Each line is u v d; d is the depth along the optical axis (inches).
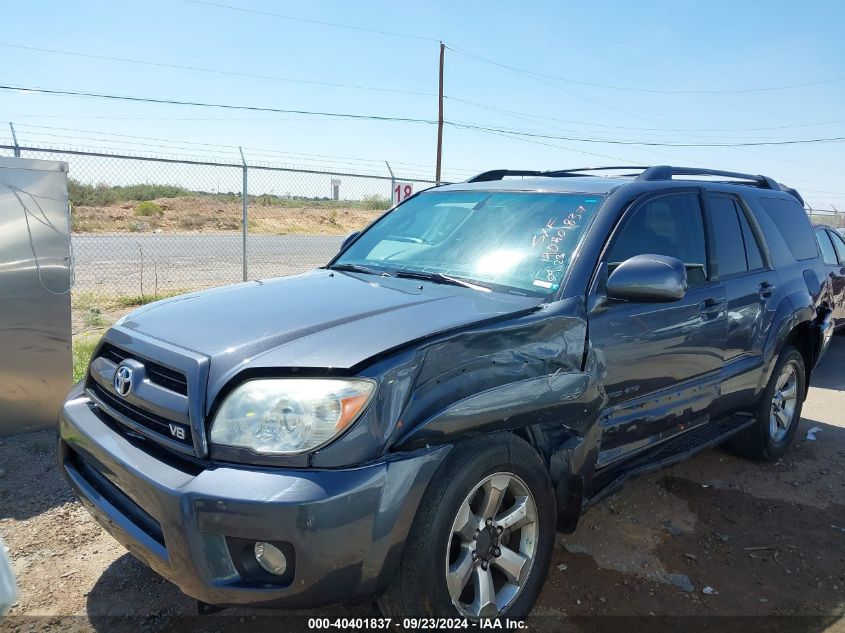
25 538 131.0
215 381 88.6
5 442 177.3
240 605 83.8
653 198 139.7
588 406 110.8
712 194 160.1
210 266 587.2
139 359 100.7
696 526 146.6
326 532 80.3
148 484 86.0
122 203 1141.7
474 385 95.9
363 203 1010.7
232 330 98.7
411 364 90.0
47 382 184.4
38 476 157.9
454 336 95.3
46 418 186.2
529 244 128.6
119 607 111.0
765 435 177.9
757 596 120.6
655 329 129.6
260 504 79.4
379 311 103.6
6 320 177.0
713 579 125.7
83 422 103.6
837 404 247.1
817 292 193.9
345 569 82.6
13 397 180.9
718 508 155.6
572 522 114.4
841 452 195.9
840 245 347.3
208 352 92.7
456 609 94.0
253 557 84.0
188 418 88.2
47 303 181.3
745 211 171.9
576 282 117.3
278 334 95.5
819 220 979.3
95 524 137.5
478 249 133.2
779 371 177.3
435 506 89.6
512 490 104.1
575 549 135.0
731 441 184.4
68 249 183.0
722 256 157.4
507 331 101.8
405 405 88.7
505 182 154.9
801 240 200.4
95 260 606.9
